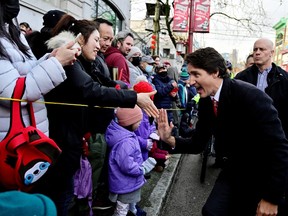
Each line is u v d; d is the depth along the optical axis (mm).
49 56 1579
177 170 5113
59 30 2010
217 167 5258
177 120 5457
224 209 1963
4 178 1301
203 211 1983
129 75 3557
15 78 1384
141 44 17797
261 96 1851
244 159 1976
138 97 1886
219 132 2012
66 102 1825
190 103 6586
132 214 2812
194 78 1944
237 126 1914
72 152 1875
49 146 1364
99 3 10680
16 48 1505
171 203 3707
